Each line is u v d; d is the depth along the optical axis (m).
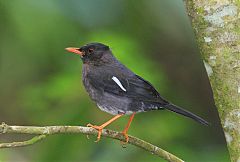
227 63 7.69
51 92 13.54
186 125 14.62
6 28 13.94
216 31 7.74
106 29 14.38
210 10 7.76
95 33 14.07
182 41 16.45
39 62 14.72
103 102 11.21
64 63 14.60
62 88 13.46
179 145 14.02
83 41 14.12
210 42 7.79
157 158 13.09
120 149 13.34
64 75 13.77
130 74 11.22
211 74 7.84
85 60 11.59
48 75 14.94
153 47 16.56
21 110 15.41
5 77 14.90
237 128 7.66
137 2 15.30
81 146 13.56
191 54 16.92
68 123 13.48
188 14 8.02
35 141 8.38
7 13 13.67
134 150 13.28
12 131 8.27
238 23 7.65
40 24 13.74
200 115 17.02
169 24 15.82
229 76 7.69
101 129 9.59
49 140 13.72
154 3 15.47
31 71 14.90
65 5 13.64
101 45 11.66
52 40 14.09
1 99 15.37
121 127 13.28
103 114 13.30
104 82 11.12
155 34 16.06
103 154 13.41
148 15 15.52
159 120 13.92
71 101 13.44
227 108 7.73
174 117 14.19
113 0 14.40
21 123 15.52
